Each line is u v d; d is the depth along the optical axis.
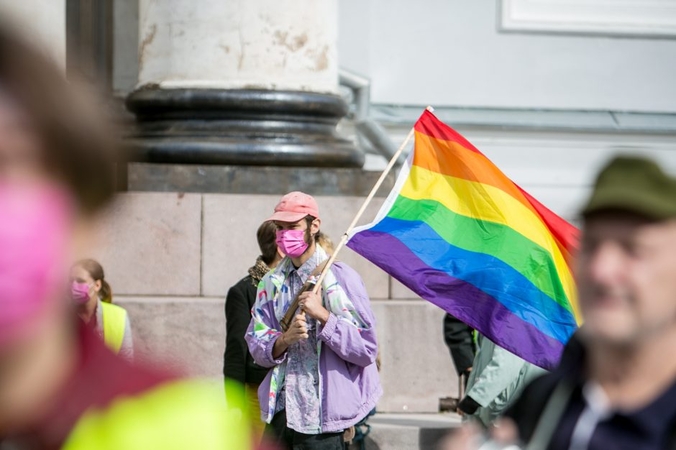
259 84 12.95
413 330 12.04
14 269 1.63
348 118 17.00
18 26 1.71
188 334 11.64
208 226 12.12
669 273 2.74
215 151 12.57
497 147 18.42
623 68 19.08
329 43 13.41
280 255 9.47
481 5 18.58
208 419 1.73
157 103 12.97
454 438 3.18
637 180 2.77
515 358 8.39
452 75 18.45
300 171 12.70
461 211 8.33
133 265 12.01
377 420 11.48
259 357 8.43
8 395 1.70
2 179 1.66
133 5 16.59
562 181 18.52
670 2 19.23
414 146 8.54
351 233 8.37
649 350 2.84
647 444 2.85
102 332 9.29
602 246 2.76
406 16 18.31
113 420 1.71
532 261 8.04
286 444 8.46
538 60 18.77
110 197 1.74
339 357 8.33
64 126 1.69
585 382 3.02
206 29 13.02
